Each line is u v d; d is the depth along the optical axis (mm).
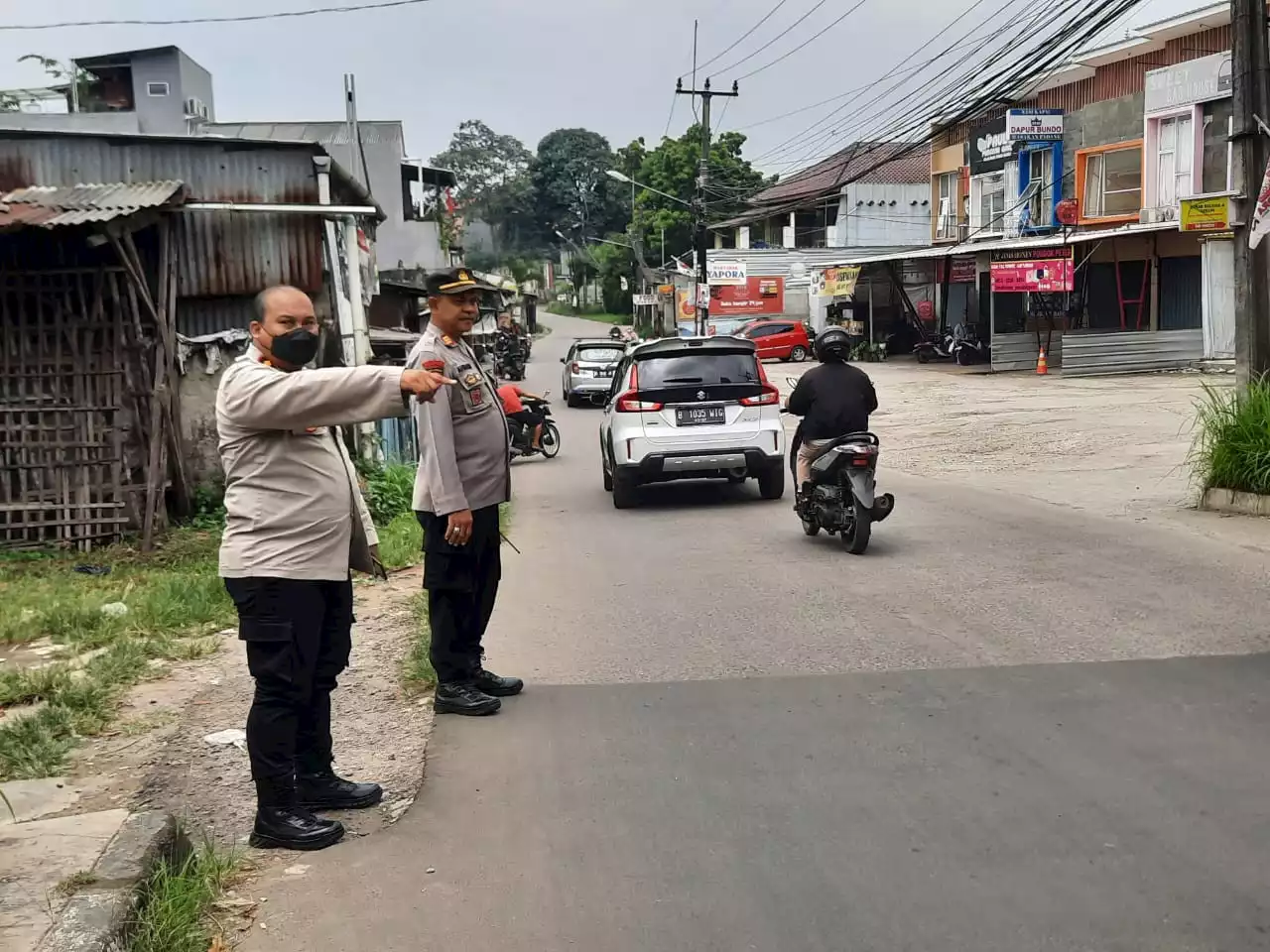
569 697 5488
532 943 3238
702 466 11719
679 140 71625
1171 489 11219
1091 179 29547
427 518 5211
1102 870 3561
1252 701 5062
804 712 5145
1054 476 12672
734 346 12047
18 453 10133
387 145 36281
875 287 41469
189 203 11117
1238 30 9891
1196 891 3414
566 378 28719
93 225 9500
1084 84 29656
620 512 11938
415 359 5113
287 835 3902
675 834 3922
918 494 12031
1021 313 33219
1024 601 7062
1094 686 5348
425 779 4500
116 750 4934
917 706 5164
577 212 108750
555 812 4145
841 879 3557
